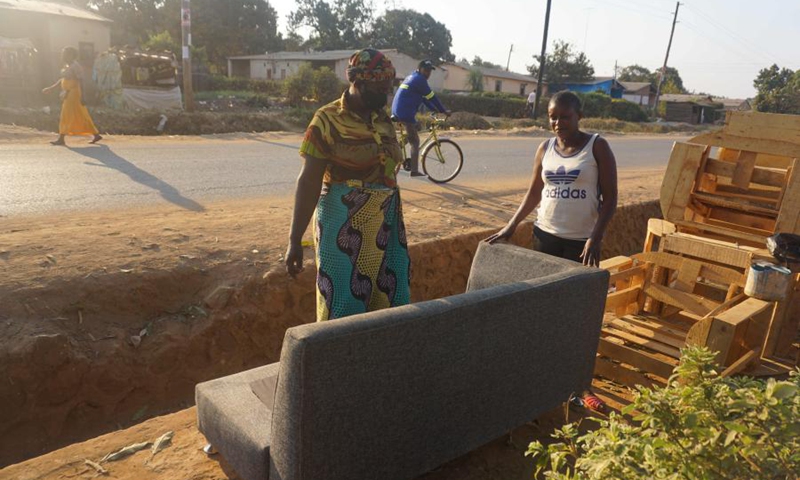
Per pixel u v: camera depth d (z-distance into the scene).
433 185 9.95
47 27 24.38
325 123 2.75
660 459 1.74
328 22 88.12
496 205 8.57
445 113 9.52
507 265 3.69
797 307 4.24
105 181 8.44
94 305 4.56
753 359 4.03
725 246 4.18
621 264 4.53
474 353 2.69
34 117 16.88
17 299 4.31
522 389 3.04
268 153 12.34
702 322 3.61
